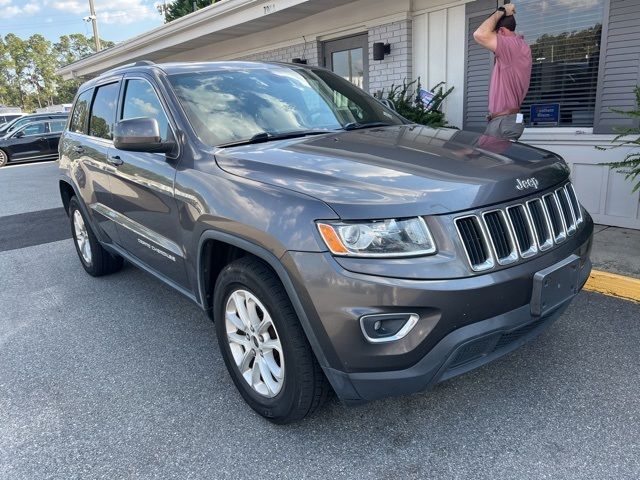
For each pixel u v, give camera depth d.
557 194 2.66
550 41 5.77
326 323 2.17
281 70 3.85
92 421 2.83
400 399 2.84
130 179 3.56
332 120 3.49
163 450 2.57
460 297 2.11
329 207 2.19
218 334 2.90
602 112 5.42
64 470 2.46
